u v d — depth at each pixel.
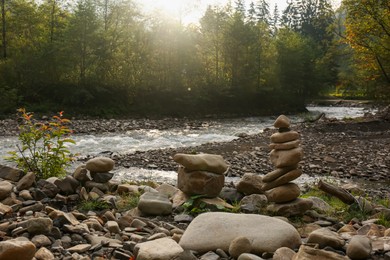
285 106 52.69
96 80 42.25
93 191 6.86
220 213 4.98
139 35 45.41
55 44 40.06
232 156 16.25
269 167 14.17
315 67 65.44
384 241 4.57
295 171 6.21
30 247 3.63
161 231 5.23
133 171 13.28
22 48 40.31
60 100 39.69
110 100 42.00
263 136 22.78
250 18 54.34
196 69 47.81
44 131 7.69
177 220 5.92
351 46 33.28
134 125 30.39
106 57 42.78
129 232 5.27
